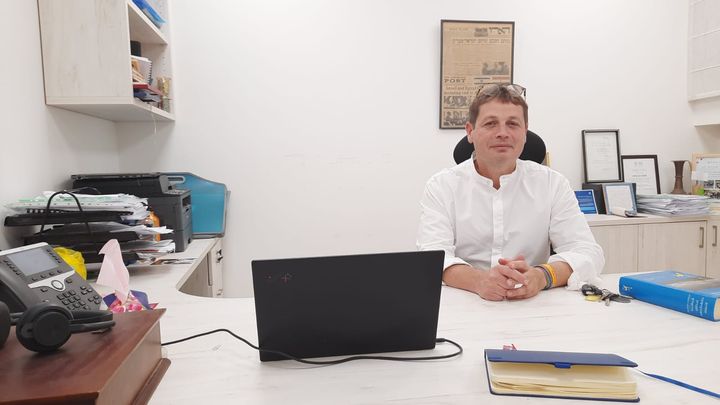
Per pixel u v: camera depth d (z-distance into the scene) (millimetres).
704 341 836
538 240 1580
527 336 869
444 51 2547
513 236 1569
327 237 2531
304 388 679
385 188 2568
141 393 642
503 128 1411
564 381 658
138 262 1544
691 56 2844
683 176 2926
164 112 2084
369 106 2518
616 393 644
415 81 2551
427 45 2547
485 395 656
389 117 2541
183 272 1449
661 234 2523
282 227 2484
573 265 1257
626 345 820
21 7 1442
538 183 1575
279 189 2465
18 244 1374
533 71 2693
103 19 1606
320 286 753
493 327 921
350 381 701
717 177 2721
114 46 1618
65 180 1718
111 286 1000
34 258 886
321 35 2439
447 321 959
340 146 2506
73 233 1337
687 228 2547
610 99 2807
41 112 1551
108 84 1623
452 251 1497
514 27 2621
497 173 1545
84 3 1592
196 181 2350
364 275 762
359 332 790
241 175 2422
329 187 2512
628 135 2850
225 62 2355
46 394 485
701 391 654
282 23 2395
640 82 2834
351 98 2494
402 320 796
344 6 2447
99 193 1689
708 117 2816
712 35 2727
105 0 1604
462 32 2557
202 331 918
